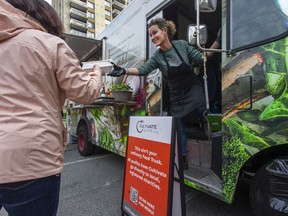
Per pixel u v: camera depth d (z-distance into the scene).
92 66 1.70
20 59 1.12
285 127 1.73
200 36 2.14
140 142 2.18
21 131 1.07
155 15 3.33
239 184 3.38
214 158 2.35
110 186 3.68
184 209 1.76
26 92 1.12
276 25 1.82
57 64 1.22
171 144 1.81
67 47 1.28
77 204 3.05
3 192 1.09
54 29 1.35
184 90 2.73
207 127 2.99
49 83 1.20
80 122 5.91
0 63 1.12
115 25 4.63
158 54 2.81
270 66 1.84
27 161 1.07
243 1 2.09
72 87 1.25
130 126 2.37
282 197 1.80
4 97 1.09
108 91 4.49
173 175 1.79
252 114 1.94
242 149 2.01
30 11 1.24
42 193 1.14
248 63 2.00
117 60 4.44
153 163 1.98
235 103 2.08
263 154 2.03
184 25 4.22
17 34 1.16
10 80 1.11
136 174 2.19
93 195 3.33
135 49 3.78
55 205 1.24
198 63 2.72
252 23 2.00
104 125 4.58
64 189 3.58
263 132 1.87
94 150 5.73
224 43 2.23
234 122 2.08
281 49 1.78
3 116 1.07
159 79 3.14
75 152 6.23
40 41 1.18
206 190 2.34
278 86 1.78
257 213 1.98
